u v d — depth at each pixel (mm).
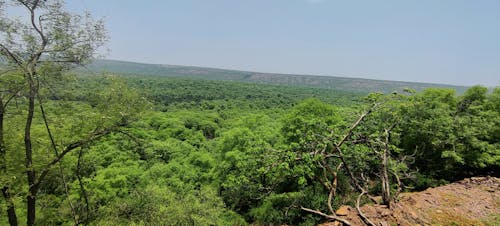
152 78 132125
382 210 9070
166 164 21203
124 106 10695
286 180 15914
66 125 10758
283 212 14469
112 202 13008
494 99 19359
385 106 14125
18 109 10180
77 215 12031
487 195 11008
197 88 112750
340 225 8648
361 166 12664
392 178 14594
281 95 109062
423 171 17672
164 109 61500
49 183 13445
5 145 9805
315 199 13898
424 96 19906
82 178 15055
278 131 24578
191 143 31391
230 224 15055
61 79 9898
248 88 126625
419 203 9961
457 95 21172
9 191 9703
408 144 18094
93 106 10703
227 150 19375
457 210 9531
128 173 18438
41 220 11352
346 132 12703
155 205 11938
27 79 8891
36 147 10906
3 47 8578
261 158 12859
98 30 10039
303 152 12312
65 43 9484
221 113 60031
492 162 15414
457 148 16375
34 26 9195
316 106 18781
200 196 13391
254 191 14219
